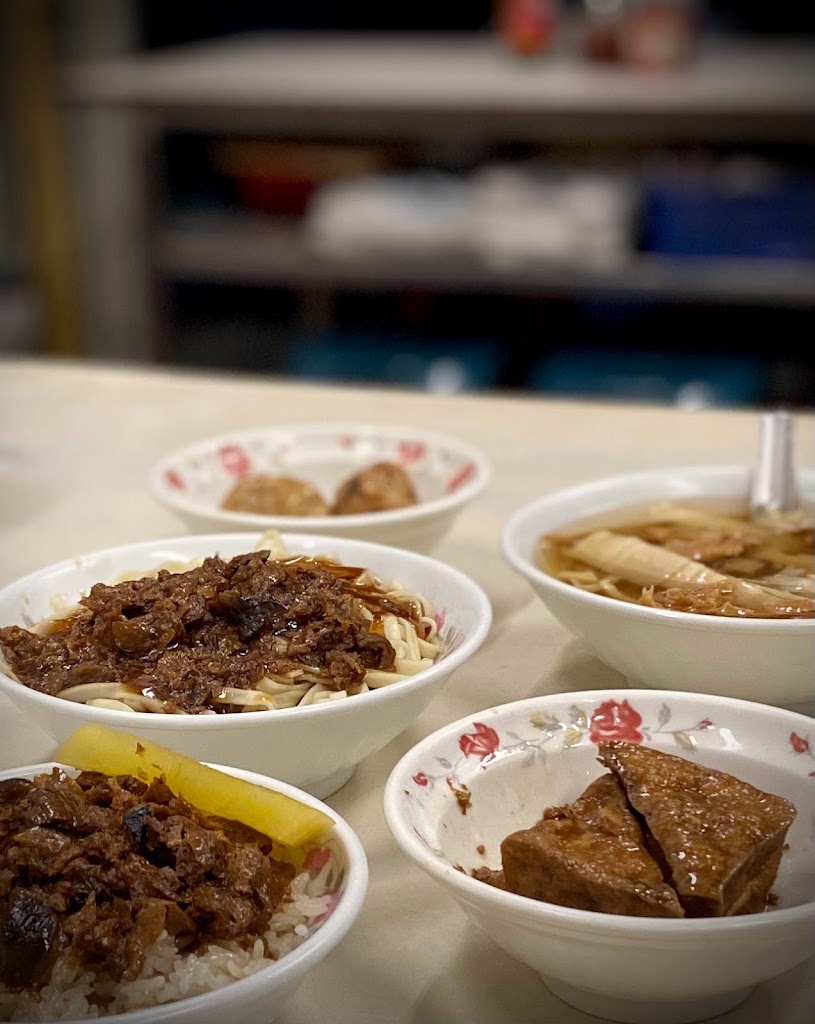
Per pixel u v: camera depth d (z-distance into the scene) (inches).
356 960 18.6
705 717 20.8
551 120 73.0
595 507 28.5
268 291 91.4
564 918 16.2
